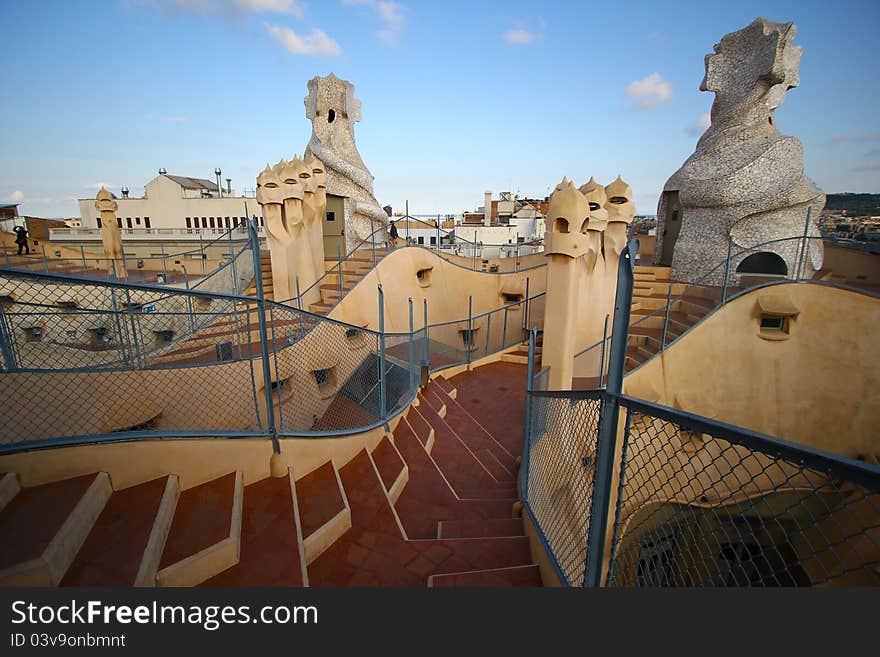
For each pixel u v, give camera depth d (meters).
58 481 3.92
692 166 15.48
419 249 15.43
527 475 5.70
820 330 11.30
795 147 13.86
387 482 6.35
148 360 7.58
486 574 4.43
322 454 5.94
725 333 11.48
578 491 3.88
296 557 4.07
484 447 9.02
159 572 3.50
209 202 34.97
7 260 15.21
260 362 7.73
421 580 4.44
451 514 6.08
